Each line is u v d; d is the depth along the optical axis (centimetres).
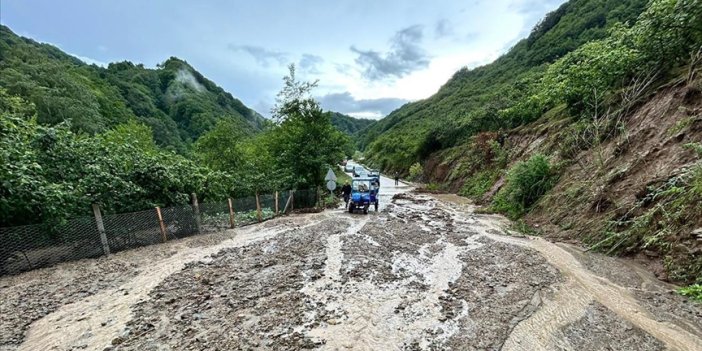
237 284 783
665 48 1341
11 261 845
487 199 2316
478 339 545
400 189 3788
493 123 3553
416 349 518
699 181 815
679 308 634
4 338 550
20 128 997
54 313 638
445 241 1218
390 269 899
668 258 798
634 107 1418
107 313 637
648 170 1071
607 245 998
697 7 1151
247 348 514
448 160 3847
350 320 609
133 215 1126
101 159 1182
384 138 9069
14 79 3225
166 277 834
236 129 2809
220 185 1747
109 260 980
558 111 2416
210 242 1214
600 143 1495
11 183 853
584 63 1811
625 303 663
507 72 7338
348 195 2256
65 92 3825
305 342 531
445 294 731
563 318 610
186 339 541
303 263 945
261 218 1705
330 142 2448
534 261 934
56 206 924
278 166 2406
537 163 1716
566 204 1380
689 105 1114
